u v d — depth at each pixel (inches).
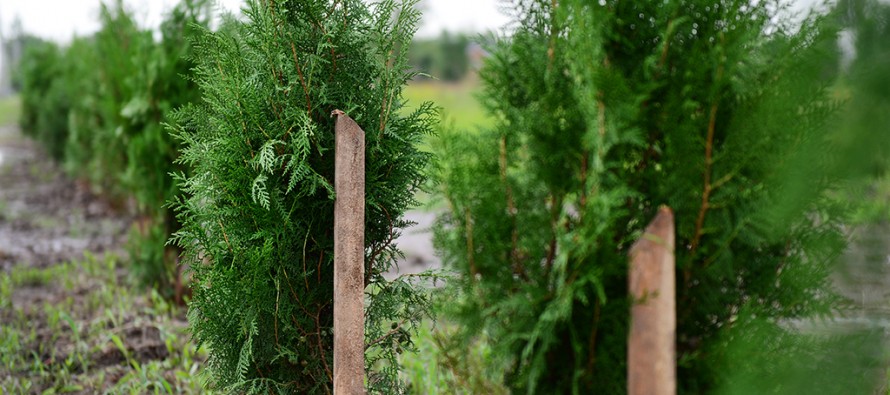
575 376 93.5
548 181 96.2
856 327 101.7
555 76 97.0
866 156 96.5
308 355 129.7
